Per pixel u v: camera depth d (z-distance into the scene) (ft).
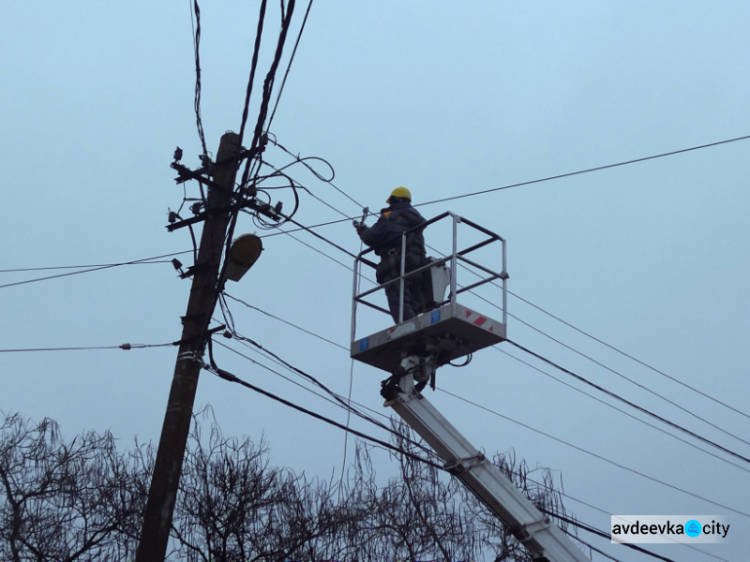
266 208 35.78
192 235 35.47
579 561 31.14
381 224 34.65
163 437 31.50
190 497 48.08
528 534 31.22
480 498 32.09
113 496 48.06
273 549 47.19
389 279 34.65
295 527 48.06
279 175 36.35
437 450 32.55
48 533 45.60
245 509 47.93
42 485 47.14
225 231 35.47
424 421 32.14
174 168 35.58
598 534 42.42
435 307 33.37
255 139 30.45
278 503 49.06
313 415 35.19
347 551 48.29
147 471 50.06
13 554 43.42
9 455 47.62
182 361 32.99
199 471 48.91
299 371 36.63
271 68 28.48
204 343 33.45
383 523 49.44
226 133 37.14
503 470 51.06
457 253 32.24
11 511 45.19
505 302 32.78
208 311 33.35
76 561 44.83
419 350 32.68
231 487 48.34
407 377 32.40
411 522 49.29
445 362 33.06
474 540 49.83
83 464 49.21
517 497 31.96
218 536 46.96
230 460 49.88
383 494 50.72
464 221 33.14
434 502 50.37
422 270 32.94
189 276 35.32
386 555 48.83
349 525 48.91
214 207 35.50
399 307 33.01
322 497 50.42
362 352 33.55
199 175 35.45
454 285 31.42
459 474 32.04
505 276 33.06
